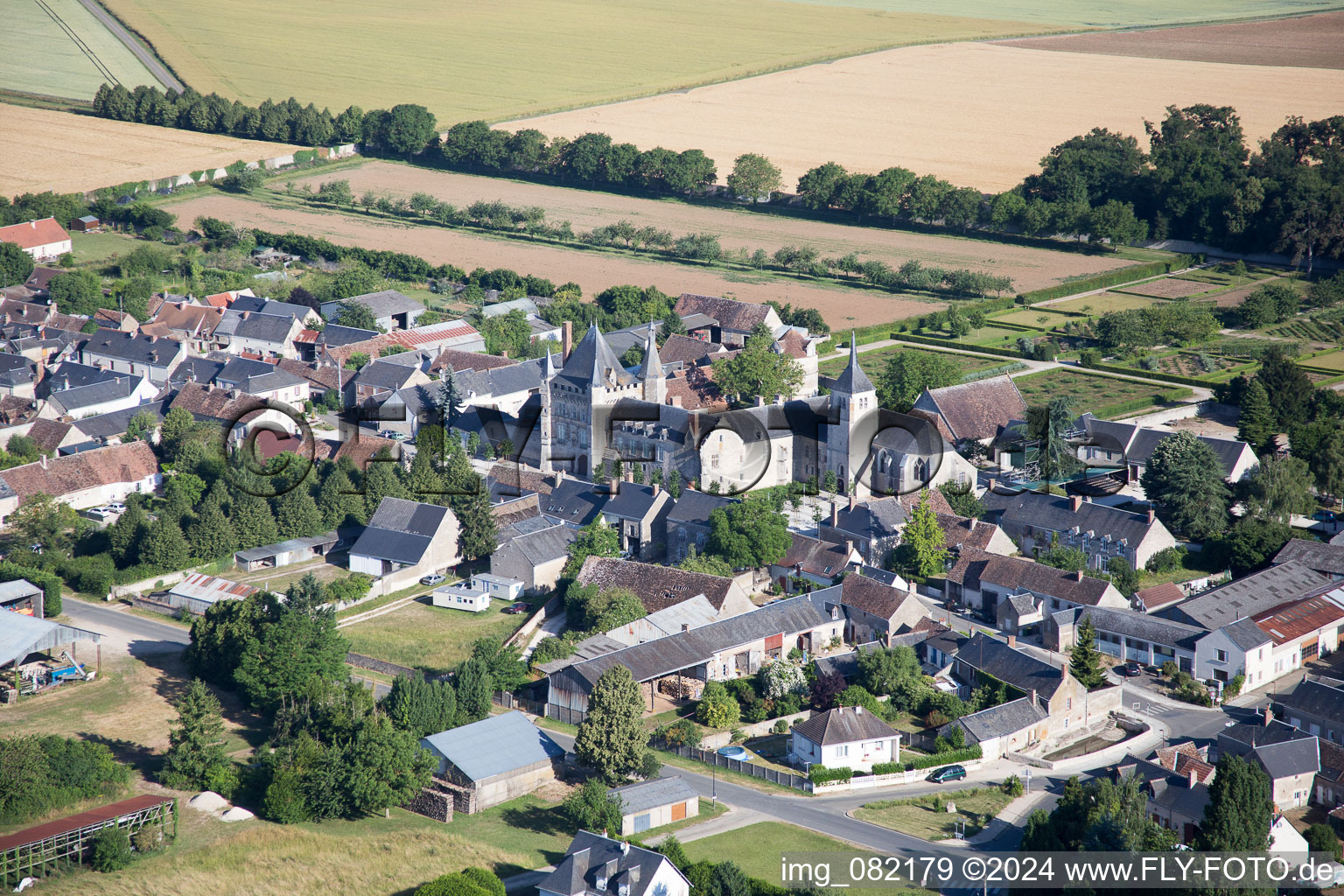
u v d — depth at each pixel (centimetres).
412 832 15450
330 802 15675
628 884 13700
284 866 14738
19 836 14475
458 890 13738
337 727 16575
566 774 16838
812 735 16938
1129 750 17438
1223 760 14600
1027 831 14688
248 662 17875
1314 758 16488
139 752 17100
